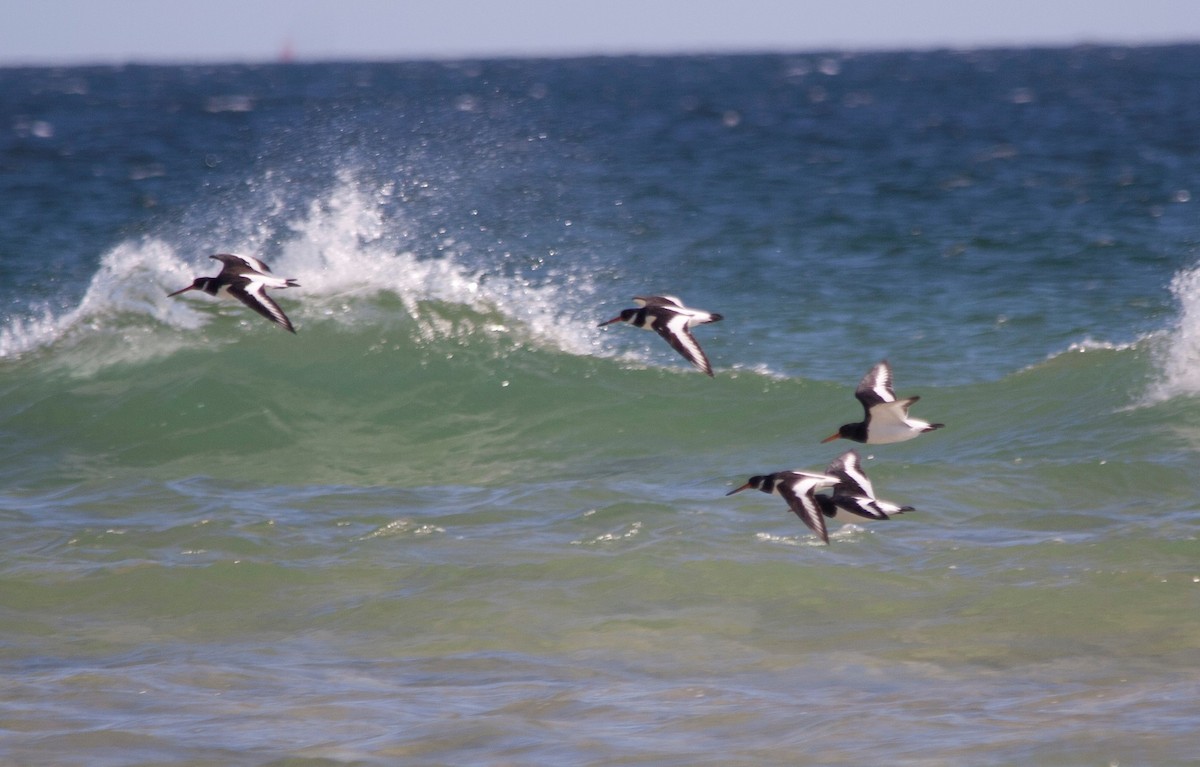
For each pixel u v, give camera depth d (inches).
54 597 1470.2
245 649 1336.1
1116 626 1342.3
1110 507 1718.8
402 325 2536.9
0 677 1266.0
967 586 1453.0
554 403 2325.3
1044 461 1899.6
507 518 1718.8
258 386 2363.4
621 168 6953.7
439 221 4365.2
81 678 1256.2
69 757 1077.8
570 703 1183.6
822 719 1136.8
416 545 1614.2
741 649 1312.7
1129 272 3491.6
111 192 5999.0
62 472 2042.3
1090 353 2405.3
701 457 2082.9
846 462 1259.8
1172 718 1111.0
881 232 4389.8
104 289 2664.9
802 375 2564.0
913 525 1652.3
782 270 3654.0
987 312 3043.8
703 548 1568.7
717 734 1112.2
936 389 2352.4
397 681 1246.9
